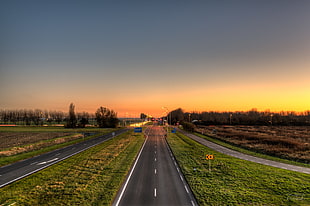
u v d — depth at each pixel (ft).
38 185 96.89
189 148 209.36
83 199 81.41
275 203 80.79
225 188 95.20
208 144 242.58
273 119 642.22
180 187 95.71
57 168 126.31
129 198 82.79
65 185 96.73
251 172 121.49
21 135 330.75
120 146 218.59
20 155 164.25
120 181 102.17
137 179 106.93
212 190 92.17
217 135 328.90
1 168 126.82
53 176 110.52
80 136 328.29
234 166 134.72
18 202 79.15
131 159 152.46
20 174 114.01
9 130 426.92
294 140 249.34
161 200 81.15
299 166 137.18
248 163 143.74
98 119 552.00
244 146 219.00
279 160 154.61
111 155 167.63
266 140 247.29
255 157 165.89
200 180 105.70
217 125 580.71
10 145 226.17
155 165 136.87
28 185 96.94
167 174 115.96
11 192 88.63
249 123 584.40
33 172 117.91
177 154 175.22
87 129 482.28
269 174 117.80
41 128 493.36
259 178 110.52
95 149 198.70
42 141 248.73
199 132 401.70
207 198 83.30
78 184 97.96
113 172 117.60
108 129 490.90
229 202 80.48
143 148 212.23
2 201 79.97
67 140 277.85
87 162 142.00
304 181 106.22
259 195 88.07
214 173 118.52
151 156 168.45
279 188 96.48
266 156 169.37
